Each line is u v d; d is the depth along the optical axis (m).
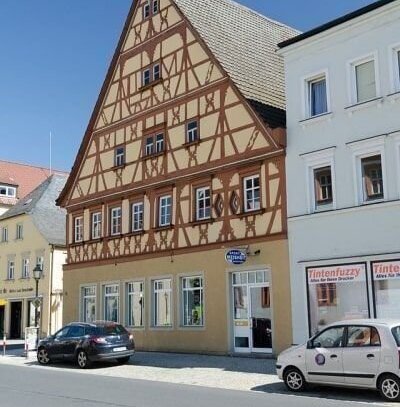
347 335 12.89
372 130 18.80
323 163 20.05
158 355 23.61
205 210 24.17
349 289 18.77
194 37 25.47
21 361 24.39
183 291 24.78
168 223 25.89
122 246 28.09
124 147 28.84
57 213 45.44
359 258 18.56
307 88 21.00
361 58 19.34
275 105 23.56
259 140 22.00
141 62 28.41
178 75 26.11
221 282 22.83
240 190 22.55
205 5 27.61
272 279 20.95
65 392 13.93
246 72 24.44
